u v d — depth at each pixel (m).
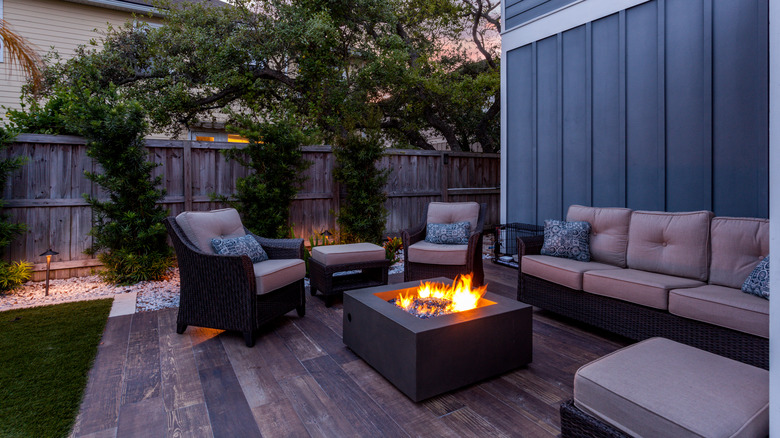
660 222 3.04
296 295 3.31
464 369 2.13
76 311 3.39
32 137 4.21
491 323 2.22
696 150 3.78
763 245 2.48
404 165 6.61
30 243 4.29
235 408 1.96
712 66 3.65
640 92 4.16
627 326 2.68
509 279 4.60
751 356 2.07
